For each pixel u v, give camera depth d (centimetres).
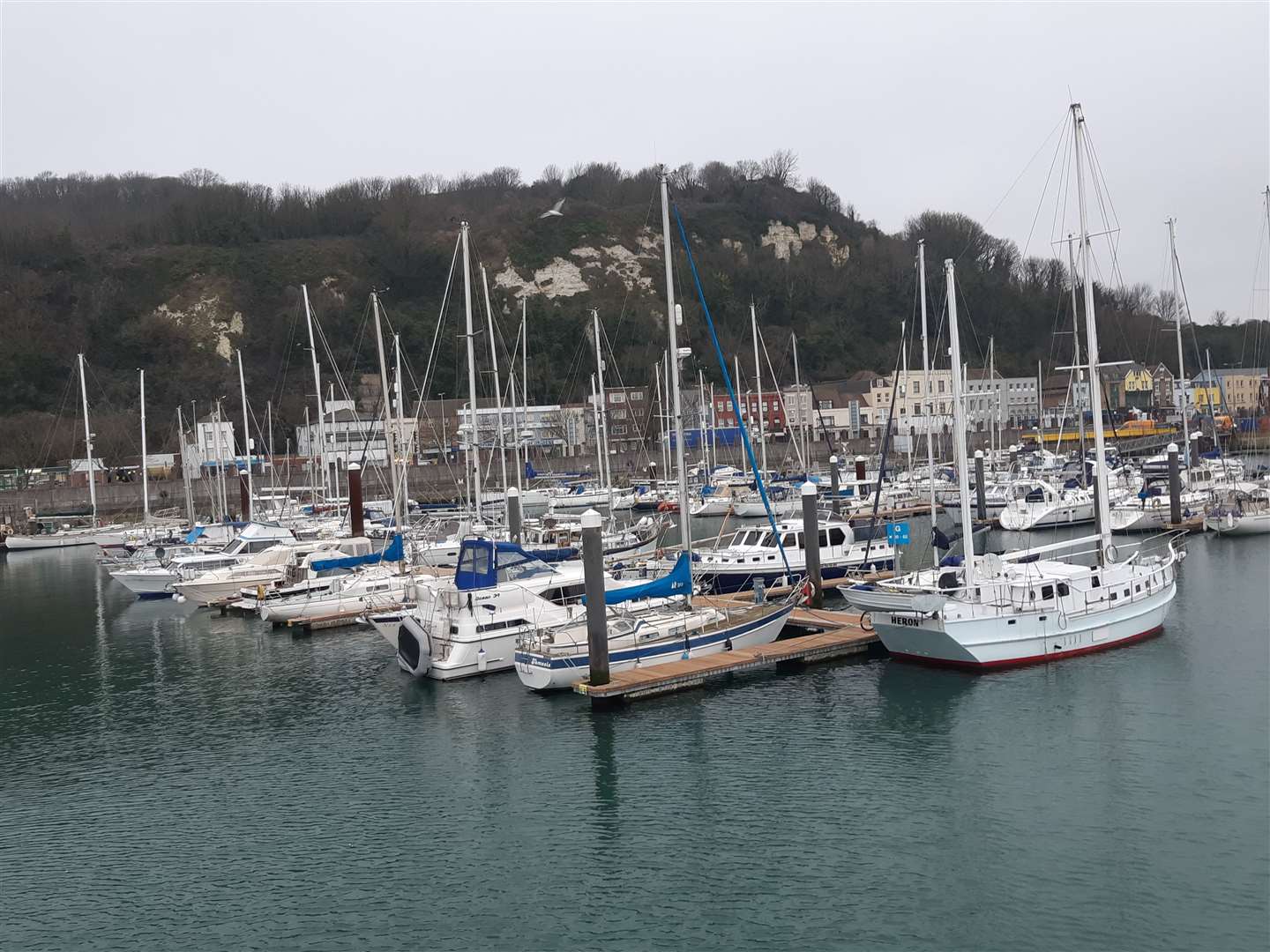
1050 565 3133
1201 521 5375
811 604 3606
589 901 1806
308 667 3397
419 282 18625
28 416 12250
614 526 5459
